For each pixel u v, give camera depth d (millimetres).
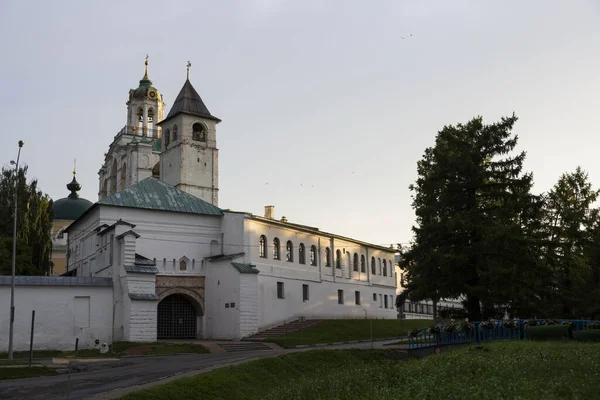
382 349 45688
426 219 50156
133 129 104000
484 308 48750
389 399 24375
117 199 62594
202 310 63031
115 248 55938
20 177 74812
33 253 72312
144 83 107312
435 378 26672
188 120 88375
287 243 71312
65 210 108438
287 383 35156
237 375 34531
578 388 23078
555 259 52344
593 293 54500
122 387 30906
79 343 51469
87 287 52844
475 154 50250
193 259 64062
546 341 37281
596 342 35531
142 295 54125
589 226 60531
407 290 52719
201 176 88000
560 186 61719
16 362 41656
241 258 63062
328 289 76250
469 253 47125
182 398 29188
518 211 49062
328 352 42969
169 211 63844
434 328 43312
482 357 31828
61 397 28797
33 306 50625
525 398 21750
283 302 68688
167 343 51562
